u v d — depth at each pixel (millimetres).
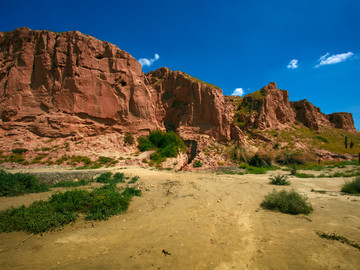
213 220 6859
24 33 27250
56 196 8039
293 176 19828
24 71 26141
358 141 51406
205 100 35188
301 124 52656
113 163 22906
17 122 24625
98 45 29672
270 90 49500
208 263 4215
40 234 5652
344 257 4219
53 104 25984
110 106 28625
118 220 6957
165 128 35844
